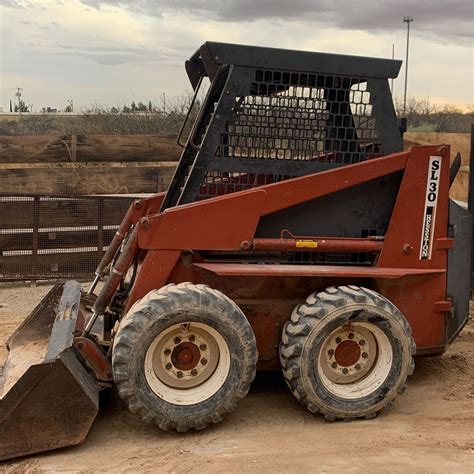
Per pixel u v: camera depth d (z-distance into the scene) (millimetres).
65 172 9977
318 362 4375
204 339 4266
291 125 4711
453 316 5066
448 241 4863
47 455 3982
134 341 4039
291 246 4574
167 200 5125
